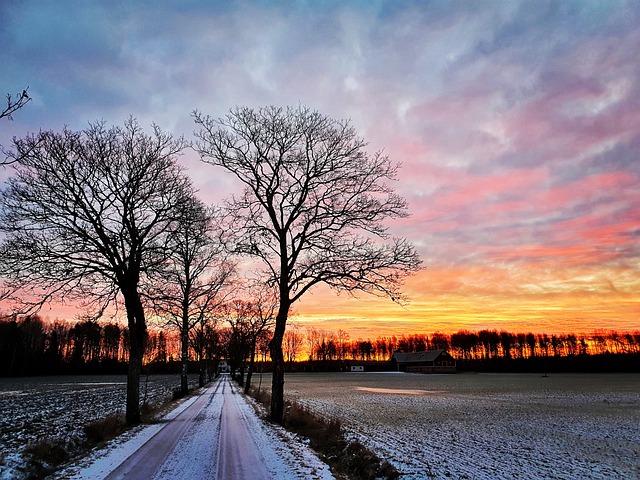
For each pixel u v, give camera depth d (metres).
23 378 88.25
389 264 18.48
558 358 144.50
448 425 22.33
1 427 17.62
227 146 19.94
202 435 14.68
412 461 13.37
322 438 14.32
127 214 19.06
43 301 17.22
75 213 17.75
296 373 153.12
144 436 14.45
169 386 56.47
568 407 32.69
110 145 19.03
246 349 53.12
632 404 35.19
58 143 17.47
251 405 26.84
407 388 59.94
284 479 9.04
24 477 9.12
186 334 35.12
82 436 13.79
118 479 8.99
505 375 117.50
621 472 12.89
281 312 19.50
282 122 19.92
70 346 109.62
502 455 14.99
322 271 19.09
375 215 19.02
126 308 18.95
